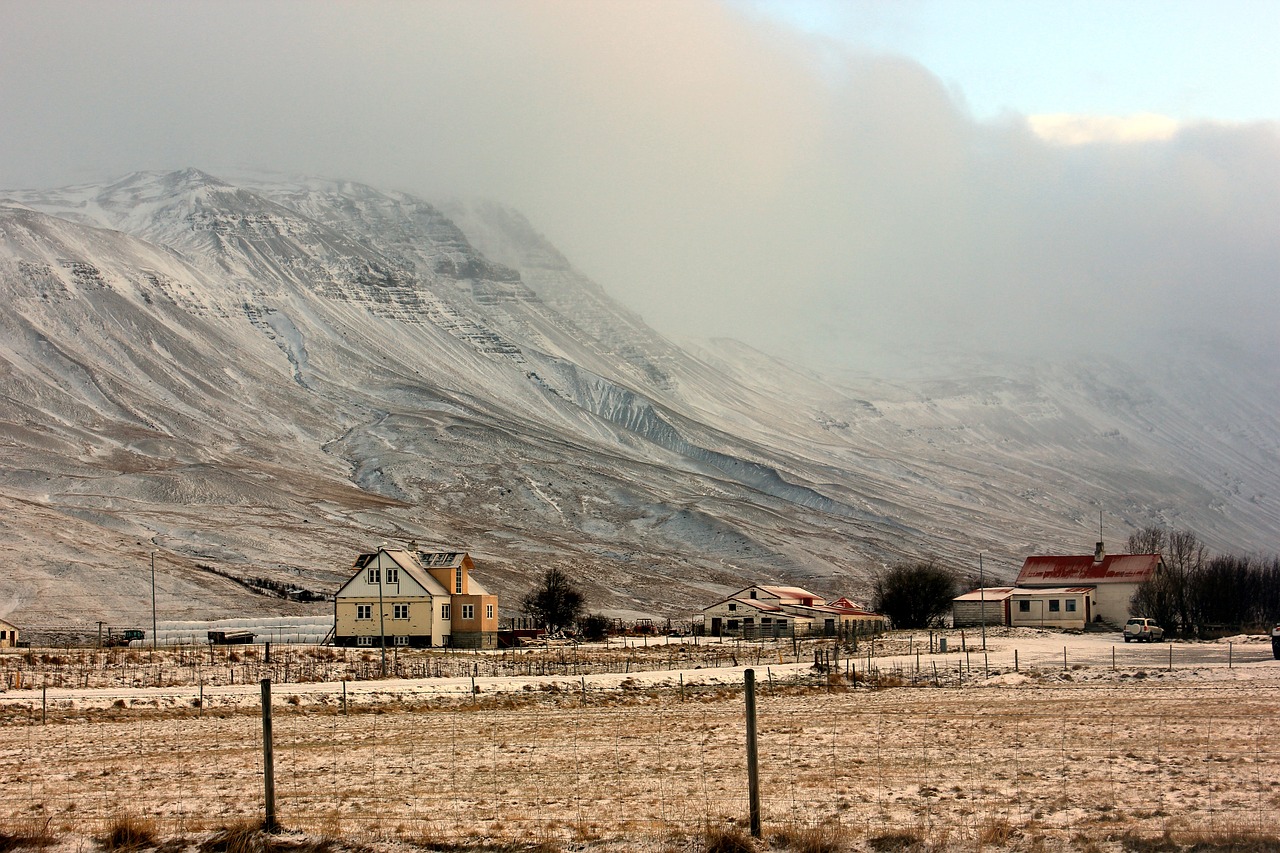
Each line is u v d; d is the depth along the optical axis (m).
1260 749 53.25
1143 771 48.06
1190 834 36.56
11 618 181.38
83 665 98.31
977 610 158.38
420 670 100.25
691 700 78.56
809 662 107.94
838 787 45.62
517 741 59.88
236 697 78.25
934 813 40.53
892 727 63.00
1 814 42.69
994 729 61.38
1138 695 75.75
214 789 47.41
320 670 98.12
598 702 77.12
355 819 40.56
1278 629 103.06
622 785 47.06
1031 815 40.00
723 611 172.50
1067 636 140.00
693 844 35.50
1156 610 145.75
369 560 133.75
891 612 175.50
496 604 142.12
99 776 50.69
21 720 68.00
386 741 60.41
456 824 39.62
